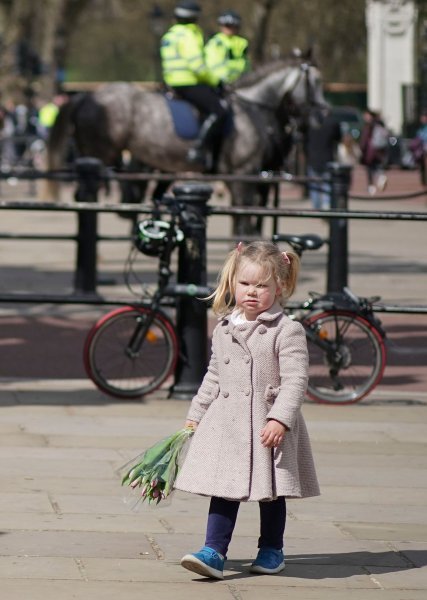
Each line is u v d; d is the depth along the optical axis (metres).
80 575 10.92
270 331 10.91
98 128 34.59
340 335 18.62
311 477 11.02
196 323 18.78
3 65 109.88
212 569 10.78
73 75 186.50
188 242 18.61
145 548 11.76
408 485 14.28
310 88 33.91
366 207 59.03
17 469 14.45
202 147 33.22
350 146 78.19
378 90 122.38
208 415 11.00
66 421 17.12
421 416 18.08
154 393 19.25
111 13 176.50
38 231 47.84
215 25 131.50
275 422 10.59
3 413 17.56
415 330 25.03
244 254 10.90
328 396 18.72
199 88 33.19
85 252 29.23
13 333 24.59
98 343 18.61
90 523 12.48
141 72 187.62
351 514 13.10
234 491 10.61
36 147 80.94
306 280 33.50
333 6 128.00
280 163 34.56
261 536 11.25
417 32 120.81
